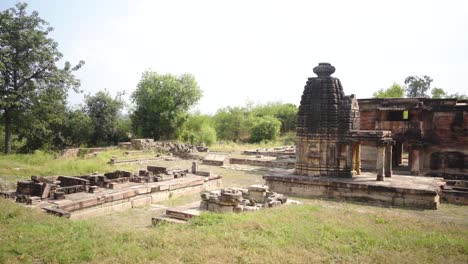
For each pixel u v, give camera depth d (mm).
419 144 29047
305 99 22141
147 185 18609
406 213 16297
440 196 19500
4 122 37344
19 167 25188
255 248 8992
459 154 28797
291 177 21328
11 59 33094
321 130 21531
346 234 10516
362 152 31562
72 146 43344
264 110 74625
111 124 47031
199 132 57625
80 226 10750
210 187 23016
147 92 52844
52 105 36469
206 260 8195
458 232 11430
